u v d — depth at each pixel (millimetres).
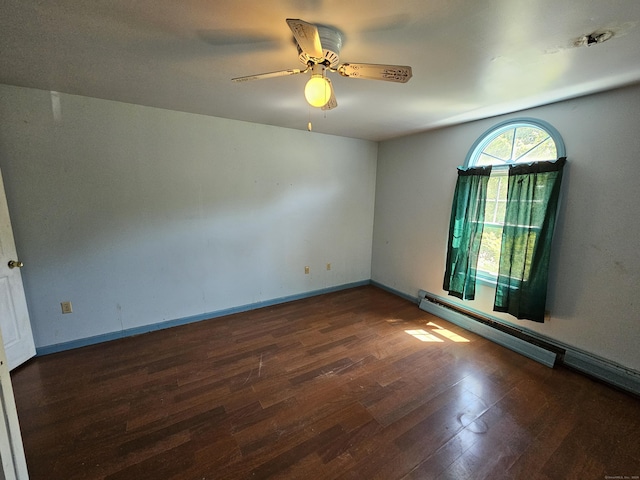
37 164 2322
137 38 1487
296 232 3826
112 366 2367
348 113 2812
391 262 4293
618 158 2125
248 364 2424
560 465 1542
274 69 1873
